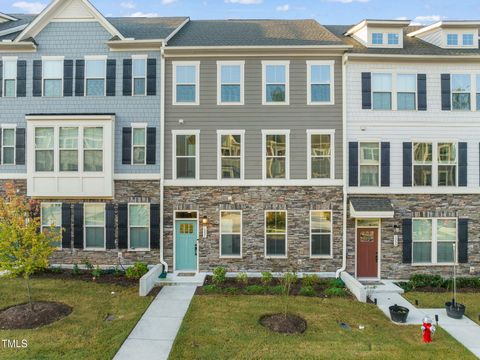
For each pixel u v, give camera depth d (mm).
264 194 15008
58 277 13961
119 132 15148
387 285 13938
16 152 15219
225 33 16547
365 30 15758
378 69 14914
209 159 15055
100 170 14969
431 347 8930
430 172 15016
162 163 14984
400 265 14859
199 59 15055
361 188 14852
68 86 15234
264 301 11781
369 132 14875
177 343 8891
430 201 14914
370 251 14961
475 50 15531
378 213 14148
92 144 15000
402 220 14852
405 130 14938
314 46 14664
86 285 13086
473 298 12492
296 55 14953
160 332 9562
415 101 14984
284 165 15062
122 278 13945
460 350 8820
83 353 8352
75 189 14914
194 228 15188
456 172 14945
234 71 15109
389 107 14961
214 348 8680
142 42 14789
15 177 15234
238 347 8734
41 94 15234
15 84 15367
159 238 15023
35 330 9461
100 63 15273
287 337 9289
